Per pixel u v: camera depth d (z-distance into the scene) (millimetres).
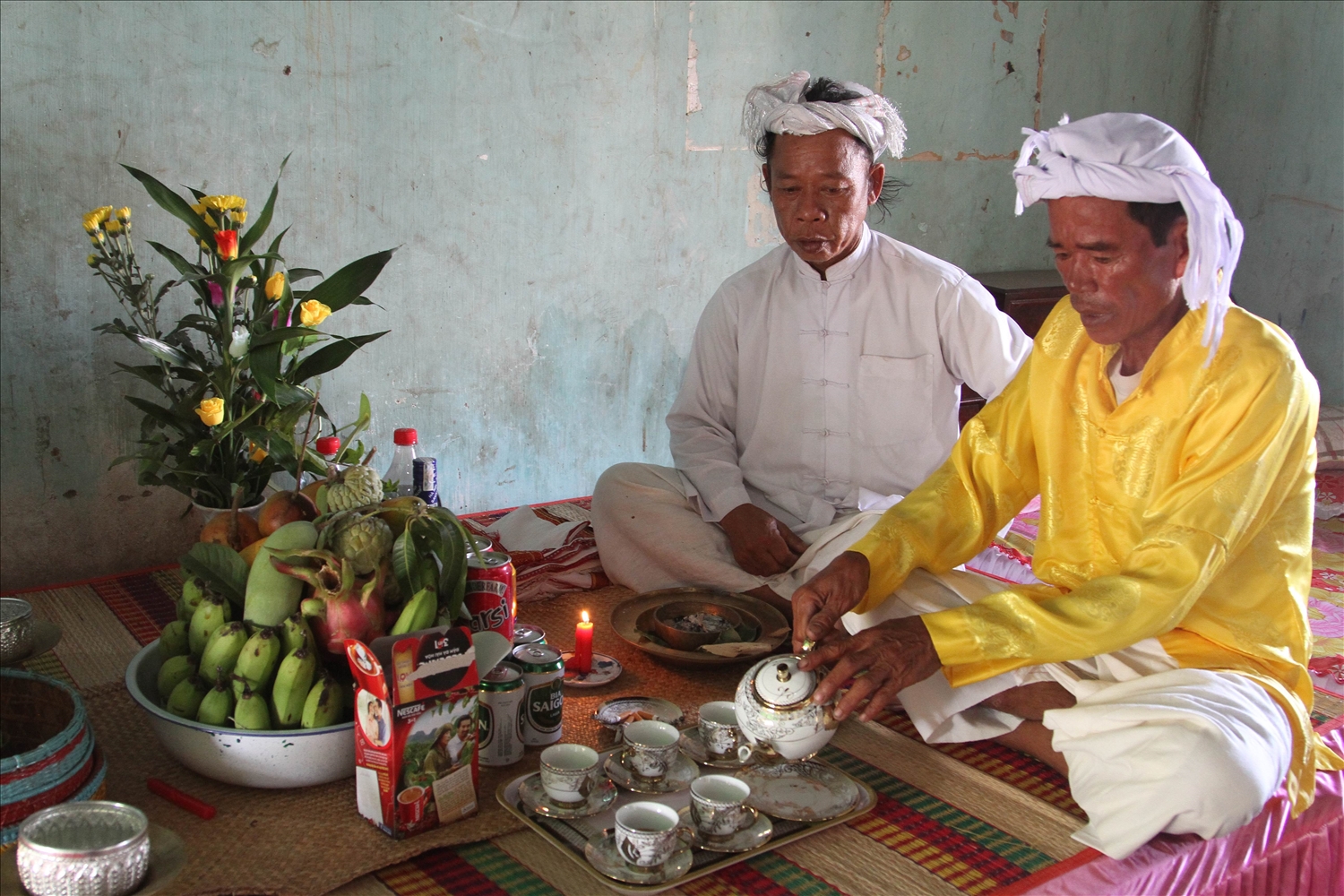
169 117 2920
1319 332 5016
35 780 1409
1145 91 5184
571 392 3881
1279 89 5070
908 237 4590
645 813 1540
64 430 2912
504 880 1503
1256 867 1723
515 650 1934
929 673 1730
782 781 1772
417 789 1565
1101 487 1825
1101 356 1815
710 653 2188
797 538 2498
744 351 2713
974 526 2006
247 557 1908
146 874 1330
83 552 3000
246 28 2994
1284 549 1730
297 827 1594
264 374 2428
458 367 3588
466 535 1800
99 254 2814
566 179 3684
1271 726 1586
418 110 3332
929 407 2613
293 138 3129
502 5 3422
